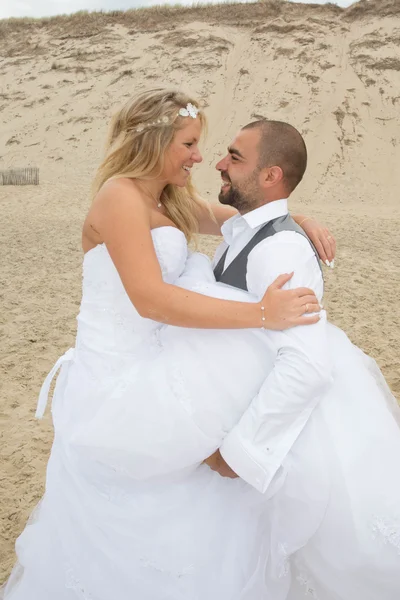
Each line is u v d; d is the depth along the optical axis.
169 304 1.82
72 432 2.01
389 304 8.15
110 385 1.94
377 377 2.33
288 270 1.87
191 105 2.00
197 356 1.91
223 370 1.89
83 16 42.16
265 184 2.01
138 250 1.86
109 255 1.97
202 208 2.44
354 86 32.41
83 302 2.10
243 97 33.19
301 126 30.39
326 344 1.83
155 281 1.84
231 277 2.10
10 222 14.67
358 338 6.80
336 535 1.88
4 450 4.36
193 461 1.91
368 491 1.87
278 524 1.92
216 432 1.88
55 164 30.64
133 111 2.01
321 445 1.88
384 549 1.86
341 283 9.17
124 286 1.88
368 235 14.03
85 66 38.44
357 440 1.91
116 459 1.93
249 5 39.50
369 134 29.58
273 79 33.91
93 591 1.96
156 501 1.96
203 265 2.18
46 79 38.28
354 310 7.85
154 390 1.88
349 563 1.89
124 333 1.99
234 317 1.81
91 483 2.01
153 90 2.02
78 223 14.62
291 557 2.02
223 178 2.09
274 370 1.82
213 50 37.12
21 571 2.43
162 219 2.08
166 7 41.09
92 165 30.14
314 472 1.85
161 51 38.19
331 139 29.22
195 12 40.53
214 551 1.92
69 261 10.31
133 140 2.01
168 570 1.90
